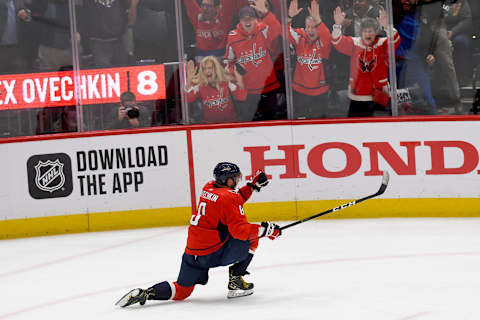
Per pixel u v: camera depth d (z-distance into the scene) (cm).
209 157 2219
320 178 2197
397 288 1380
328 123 2186
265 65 2255
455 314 1189
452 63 2214
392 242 1823
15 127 2238
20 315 1334
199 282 1321
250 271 1584
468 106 2217
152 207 2212
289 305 1285
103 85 2255
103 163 2198
